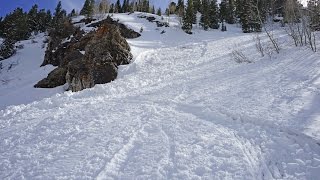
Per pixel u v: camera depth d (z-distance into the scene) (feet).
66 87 76.48
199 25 191.83
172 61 86.17
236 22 206.80
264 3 144.05
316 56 59.11
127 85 60.80
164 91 51.39
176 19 197.36
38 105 46.57
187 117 35.04
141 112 38.04
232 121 32.45
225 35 147.84
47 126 33.78
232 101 39.50
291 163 21.89
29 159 24.63
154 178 20.66
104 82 71.51
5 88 89.15
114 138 28.30
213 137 27.76
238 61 69.41
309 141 25.07
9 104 70.49
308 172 20.70
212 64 73.61
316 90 39.11
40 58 124.77
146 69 78.13
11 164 23.94
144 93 51.65
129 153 24.81
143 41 124.47
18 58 128.67
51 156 24.90
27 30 184.14
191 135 28.40
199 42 123.54
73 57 86.28
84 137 29.04
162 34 149.48
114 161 23.27
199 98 43.37
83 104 45.21
